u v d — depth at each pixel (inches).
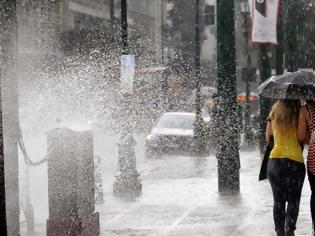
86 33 3043.8
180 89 2940.5
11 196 690.2
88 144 748.6
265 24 1632.6
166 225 841.5
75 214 713.0
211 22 2522.1
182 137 1941.4
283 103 712.4
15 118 687.7
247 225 832.3
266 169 745.0
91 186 756.6
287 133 708.0
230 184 1087.6
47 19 3260.3
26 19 2972.4
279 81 721.6
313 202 725.9
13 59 681.0
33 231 786.8
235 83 1119.6
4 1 669.9
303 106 709.9
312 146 709.9
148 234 788.6
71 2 4013.3
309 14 3198.8
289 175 705.6
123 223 858.1
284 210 717.3
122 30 1285.7
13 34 679.1
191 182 1282.0
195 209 957.2
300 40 3223.4
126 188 1095.6
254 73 2773.1
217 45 1119.0
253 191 1122.0
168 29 5349.4
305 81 716.7
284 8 2506.2
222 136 1095.6
